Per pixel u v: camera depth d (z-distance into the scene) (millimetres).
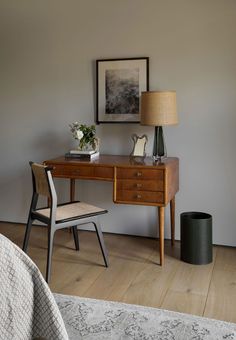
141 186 3002
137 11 3391
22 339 1563
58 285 2656
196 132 3359
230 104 3236
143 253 3246
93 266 2980
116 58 3494
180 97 3363
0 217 4086
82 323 2184
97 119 3625
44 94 3770
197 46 3266
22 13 3723
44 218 2801
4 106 3920
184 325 2143
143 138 3270
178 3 3273
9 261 1518
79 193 3797
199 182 3408
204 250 2992
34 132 3857
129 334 2072
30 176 3936
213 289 2598
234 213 3340
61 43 3646
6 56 3838
